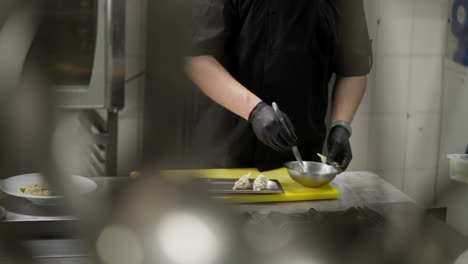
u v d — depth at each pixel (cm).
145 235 102
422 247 96
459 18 295
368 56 235
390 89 310
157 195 101
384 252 96
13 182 166
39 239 130
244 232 107
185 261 96
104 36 112
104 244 104
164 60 81
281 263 99
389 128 313
